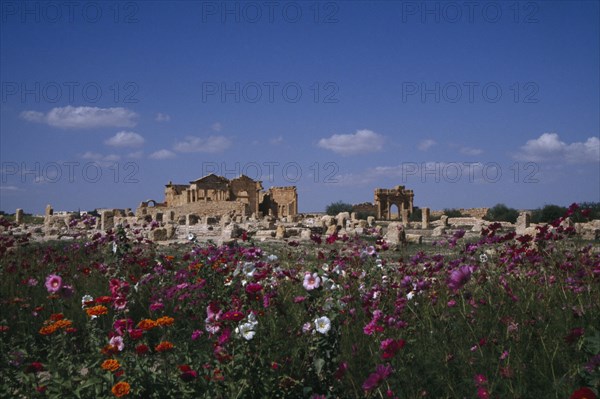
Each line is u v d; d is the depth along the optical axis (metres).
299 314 6.98
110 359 5.20
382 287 8.55
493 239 9.46
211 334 6.14
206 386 5.15
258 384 5.23
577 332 5.71
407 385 5.51
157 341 7.84
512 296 7.55
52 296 8.30
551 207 66.88
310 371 5.62
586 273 8.37
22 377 5.60
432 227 61.31
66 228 46.78
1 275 11.24
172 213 62.50
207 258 10.38
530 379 5.61
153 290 9.52
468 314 7.19
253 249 9.84
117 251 11.77
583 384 5.02
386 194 102.69
